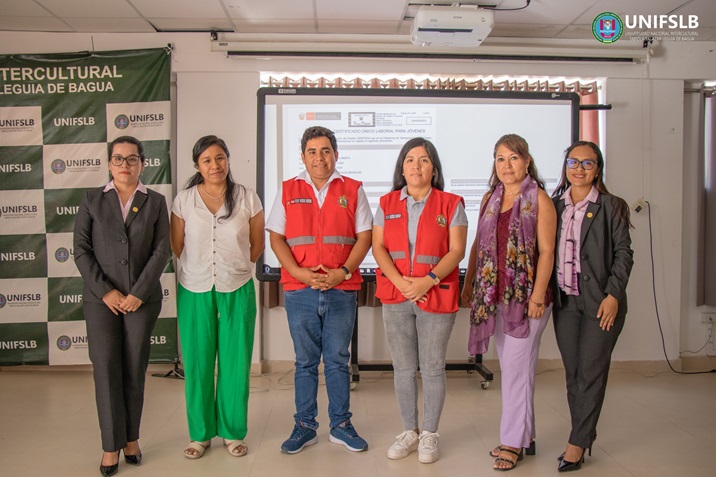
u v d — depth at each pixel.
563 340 2.49
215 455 2.63
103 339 2.37
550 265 2.40
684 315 4.41
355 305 2.71
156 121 4.02
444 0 3.55
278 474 2.43
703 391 3.76
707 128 4.35
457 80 4.24
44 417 3.16
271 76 4.17
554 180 3.98
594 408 2.41
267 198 3.91
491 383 3.93
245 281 2.63
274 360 4.17
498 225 2.51
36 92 4.01
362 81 4.21
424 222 2.52
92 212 2.41
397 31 4.10
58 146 4.02
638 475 2.45
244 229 2.62
